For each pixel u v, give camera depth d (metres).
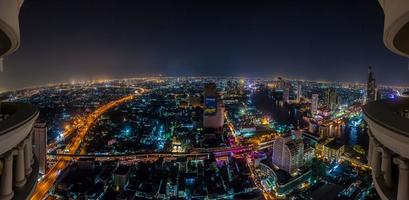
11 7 3.77
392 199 3.69
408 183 3.46
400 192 3.53
